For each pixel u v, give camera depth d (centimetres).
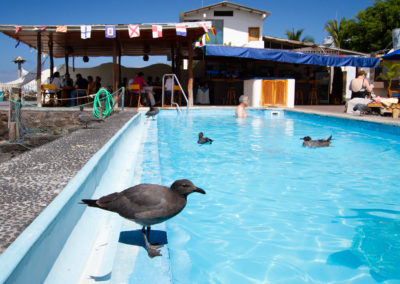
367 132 1031
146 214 230
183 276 261
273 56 1853
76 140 511
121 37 1719
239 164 646
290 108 1641
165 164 647
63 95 1720
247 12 2738
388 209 411
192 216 388
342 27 4084
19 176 292
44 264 180
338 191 480
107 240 278
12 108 948
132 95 1820
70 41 1858
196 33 1623
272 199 447
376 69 2341
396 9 3584
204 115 1585
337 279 260
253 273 267
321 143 827
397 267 278
